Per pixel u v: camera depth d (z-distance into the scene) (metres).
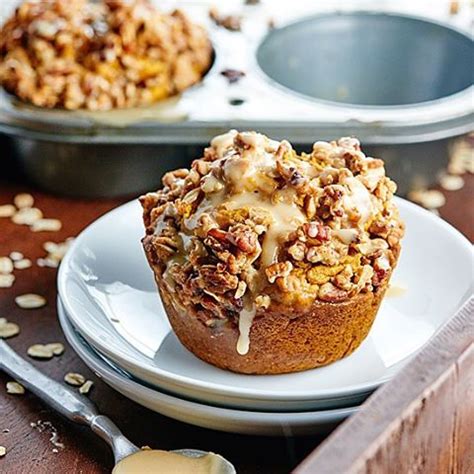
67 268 0.70
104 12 0.83
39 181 0.80
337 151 0.67
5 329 0.71
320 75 0.88
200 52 0.84
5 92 0.82
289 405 0.64
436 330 0.68
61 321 0.68
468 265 0.70
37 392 0.67
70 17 0.82
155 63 0.81
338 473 0.56
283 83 0.88
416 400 0.58
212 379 0.66
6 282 0.74
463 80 0.85
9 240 0.77
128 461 0.64
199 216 0.65
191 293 0.65
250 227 0.64
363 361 0.67
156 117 0.79
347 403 0.64
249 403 0.64
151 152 0.79
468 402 0.61
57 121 0.79
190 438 0.66
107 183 0.80
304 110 0.80
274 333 0.65
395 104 0.88
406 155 0.79
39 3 0.84
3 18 0.88
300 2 0.92
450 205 0.80
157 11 0.84
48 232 0.77
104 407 0.67
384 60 0.88
